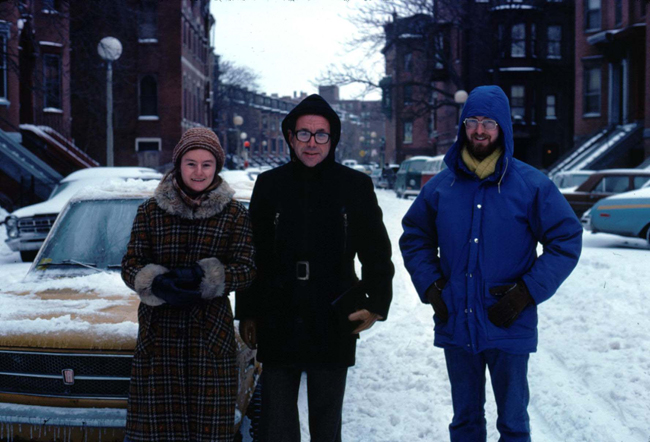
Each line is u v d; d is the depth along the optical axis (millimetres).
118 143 32500
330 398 3148
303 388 4926
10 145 21141
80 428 3391
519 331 2980
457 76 36688
